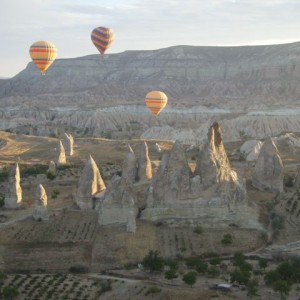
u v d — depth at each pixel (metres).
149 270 74.12
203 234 84.81
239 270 71.06
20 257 79.38
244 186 93.00
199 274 72.25
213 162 90.00
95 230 85.94
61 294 67.19
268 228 88.06
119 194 87.81
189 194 89.62
